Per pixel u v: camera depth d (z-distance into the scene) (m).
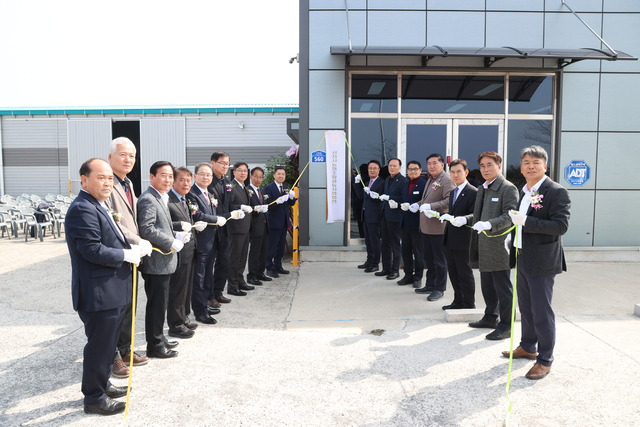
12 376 3.31
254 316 4.79
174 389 3.07
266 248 6.29
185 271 3.96
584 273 6.64
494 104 7.56
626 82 7.45
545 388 3.05
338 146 7.26
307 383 3.16
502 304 3.99
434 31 7.34
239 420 2.69
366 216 6.77
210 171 4.63
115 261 2.67
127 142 3.38
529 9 7.34
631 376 3.22
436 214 4.55
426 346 3.85
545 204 3.18
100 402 2.76
